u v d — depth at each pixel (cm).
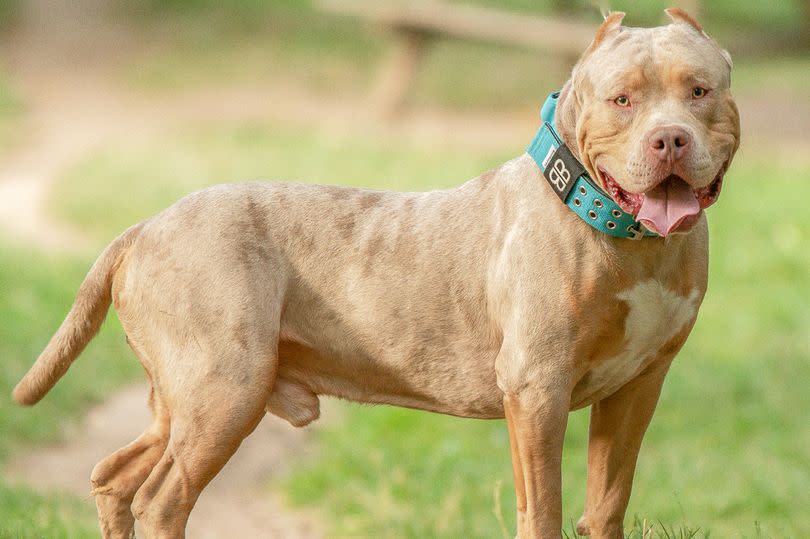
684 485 923
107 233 1781
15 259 1537
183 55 3189
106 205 1884
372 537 865
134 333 626
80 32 3372
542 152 577
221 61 3127
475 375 605
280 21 3481
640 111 530
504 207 594
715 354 1266
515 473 586
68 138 2448
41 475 945
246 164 2133
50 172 2186
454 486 936
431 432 1078
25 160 2284
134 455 637
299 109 2681
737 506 870
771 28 2980
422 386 618
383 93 2562
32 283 1424
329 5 2580
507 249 581
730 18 2983
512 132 2462
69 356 639
